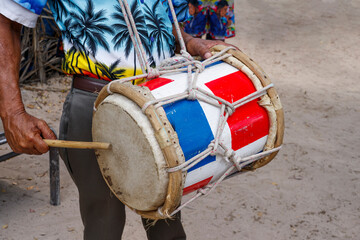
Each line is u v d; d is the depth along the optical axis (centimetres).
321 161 350
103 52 154
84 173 165
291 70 543
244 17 709
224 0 420
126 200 148
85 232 175
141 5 159
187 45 177
